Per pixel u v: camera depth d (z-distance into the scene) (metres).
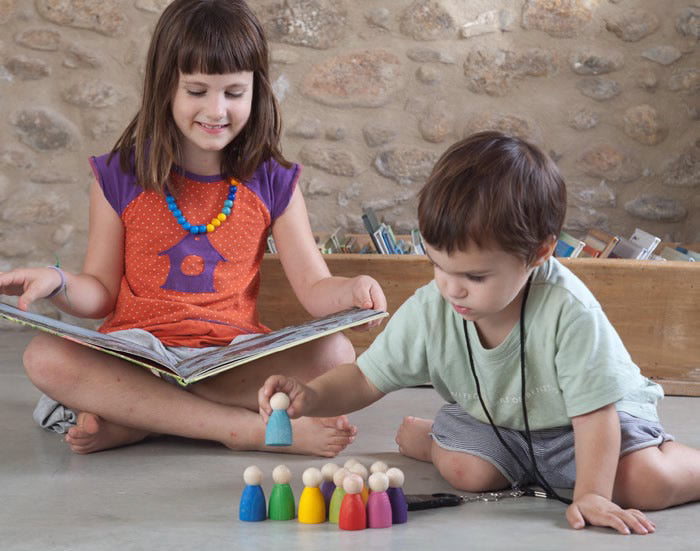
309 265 1.93
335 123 3.41
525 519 1.31
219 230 1.88
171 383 1.77
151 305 1.84
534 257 1.25
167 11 1.74
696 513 1.34
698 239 3.44
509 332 1.37
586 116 3.40
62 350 1.69
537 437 1.46
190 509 1.35
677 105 3.39
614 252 2.68
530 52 3.38
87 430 1.66
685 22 3.36
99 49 3.31
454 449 1.49
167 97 1.75
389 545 1.17
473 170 1.21
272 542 1.18
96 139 3.34
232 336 1.84
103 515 1.32
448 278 1.25
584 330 1.33
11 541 1.20
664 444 1.38
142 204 1.85
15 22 3.27
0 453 1.69
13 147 3.30
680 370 2.40
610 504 1.26
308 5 3.35
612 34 3.37
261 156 1.91
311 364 1.77
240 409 1.74
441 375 1.45
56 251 3.36
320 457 1.69
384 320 2.52
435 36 3.38
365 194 3.44
